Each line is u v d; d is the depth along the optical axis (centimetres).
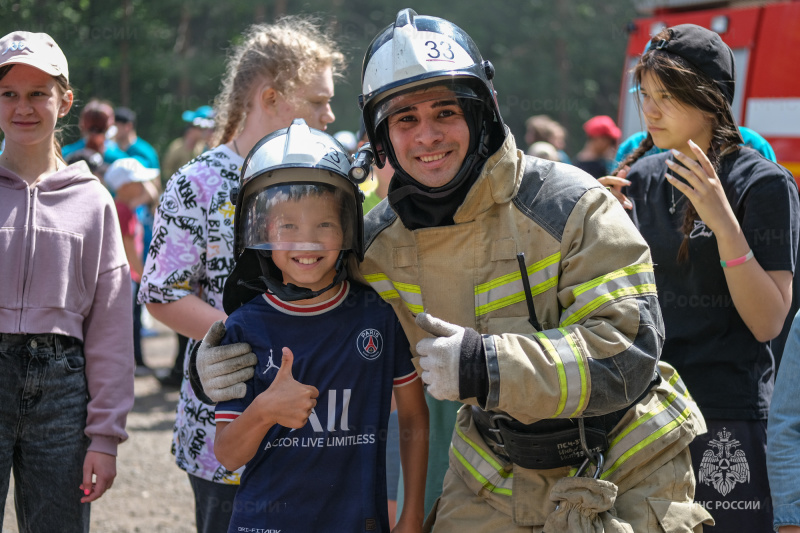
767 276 258
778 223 263
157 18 2212
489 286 220
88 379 294
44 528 281
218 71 2117
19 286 278
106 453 289
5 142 290
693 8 779
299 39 303
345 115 2123
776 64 702
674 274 276
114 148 770
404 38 215
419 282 227
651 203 285
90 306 295
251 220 227
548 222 216
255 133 300
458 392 200
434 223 223
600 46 2556
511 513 226
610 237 211
